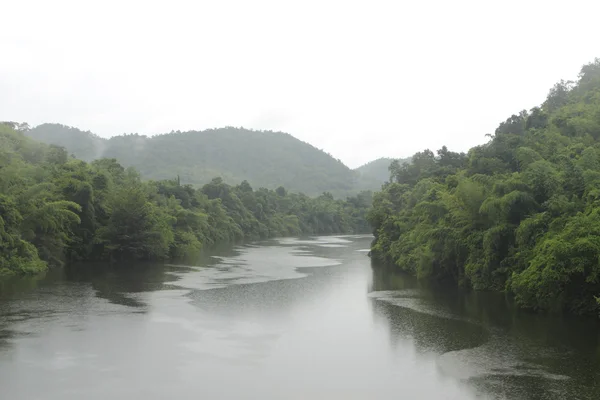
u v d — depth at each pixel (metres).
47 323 31.06
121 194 69.38
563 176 40.16
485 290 44.09
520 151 50.94
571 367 23.69
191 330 30.17
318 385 21.41
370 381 21.91
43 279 49.47
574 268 30.42
